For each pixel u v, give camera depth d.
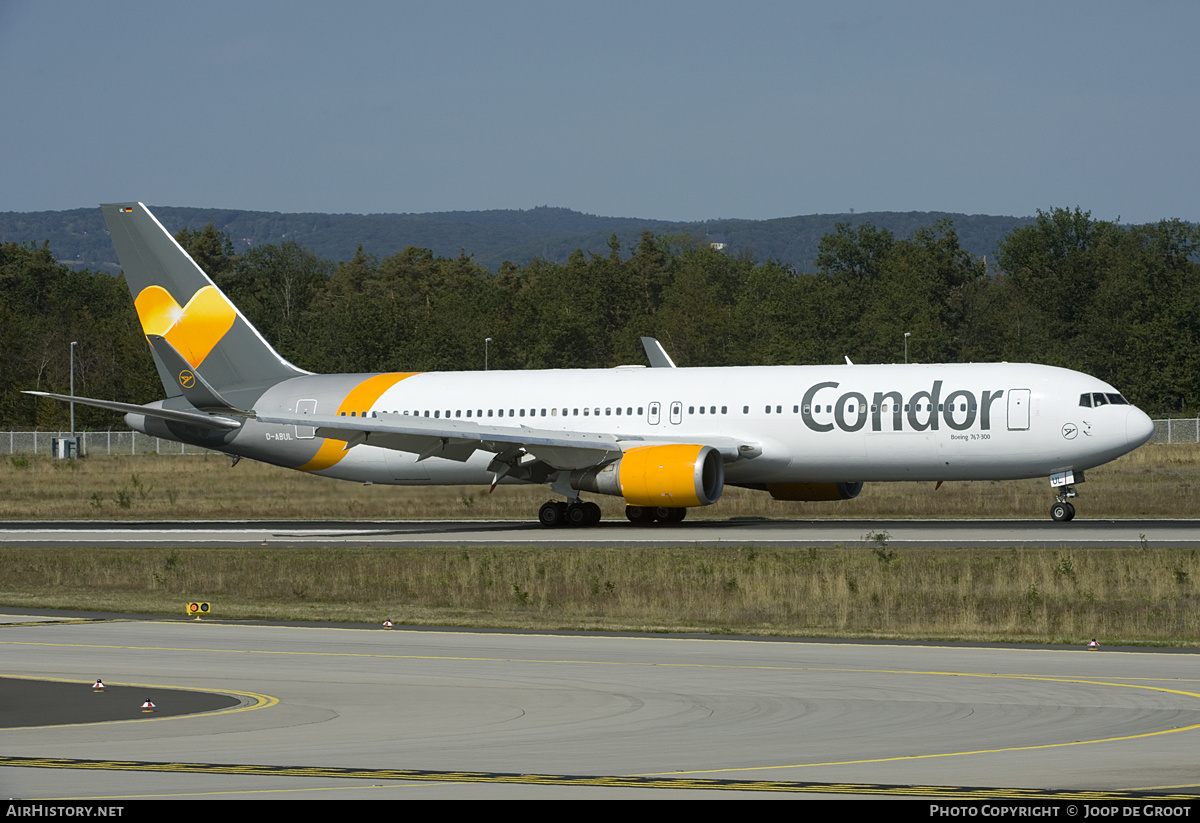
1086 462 178.00
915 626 106.38
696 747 59.41
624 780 53.41
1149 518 191.25
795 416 187.75
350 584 137.00
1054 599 118.88
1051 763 55.78
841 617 110.12
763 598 121.19
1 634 100.38
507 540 175.00
